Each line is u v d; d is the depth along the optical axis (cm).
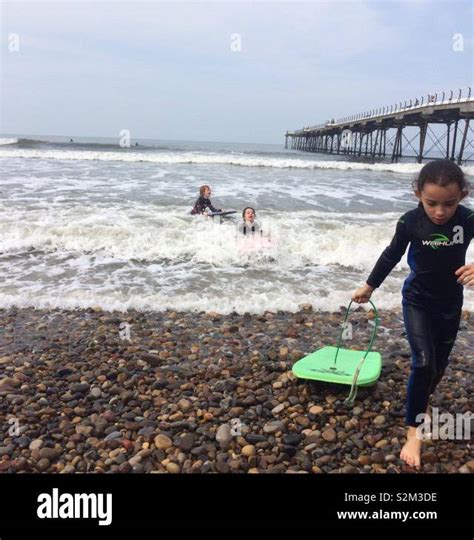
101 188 1306
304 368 399
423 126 3391
